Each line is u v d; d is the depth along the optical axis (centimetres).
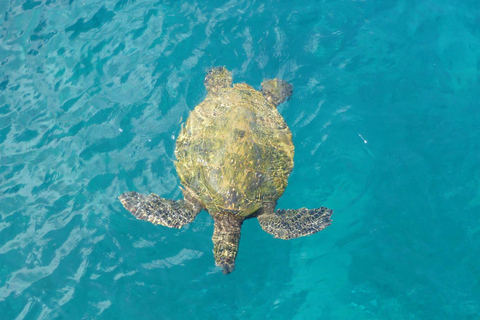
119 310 466
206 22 538
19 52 542
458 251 490
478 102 532
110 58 531
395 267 486
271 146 468
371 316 474
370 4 559
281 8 545
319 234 493
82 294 468
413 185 505
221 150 460
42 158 505
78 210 490
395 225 495
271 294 478
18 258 477
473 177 508
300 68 527
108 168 500
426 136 518
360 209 498
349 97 523
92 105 517
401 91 530
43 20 552
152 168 497
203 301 473
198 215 488
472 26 560
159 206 473
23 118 518
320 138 509
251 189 461
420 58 542
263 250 488
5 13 560
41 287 470
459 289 480
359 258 489
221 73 508
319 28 543
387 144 514
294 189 499
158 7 546
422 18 559
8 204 492
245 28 536
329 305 477
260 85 516
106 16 548
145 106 514
